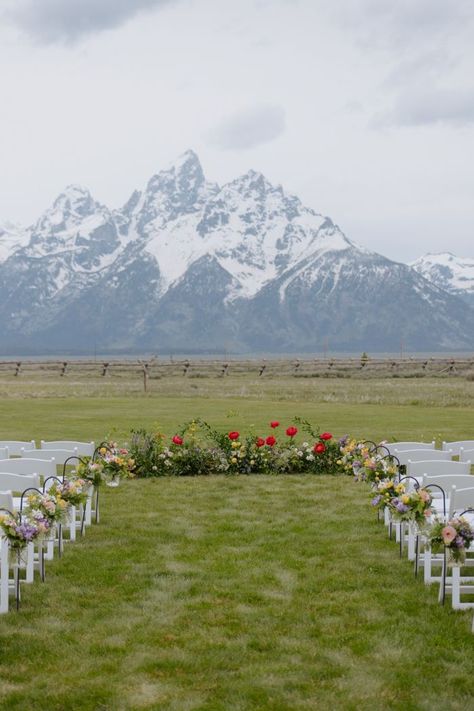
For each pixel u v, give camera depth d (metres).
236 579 7.98
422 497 7.64
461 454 10.44
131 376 56.72
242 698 5.37
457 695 5.43
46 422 23.78
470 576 8.10
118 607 7.14
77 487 8.70
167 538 9.70
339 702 5.31
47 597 7.43
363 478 10.24
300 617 6.88
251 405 30.19
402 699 5.37
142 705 5.29
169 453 14.29
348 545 9.34
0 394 36.72
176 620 6.82
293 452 14.57
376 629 6.59
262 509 11.37
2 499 7.21
